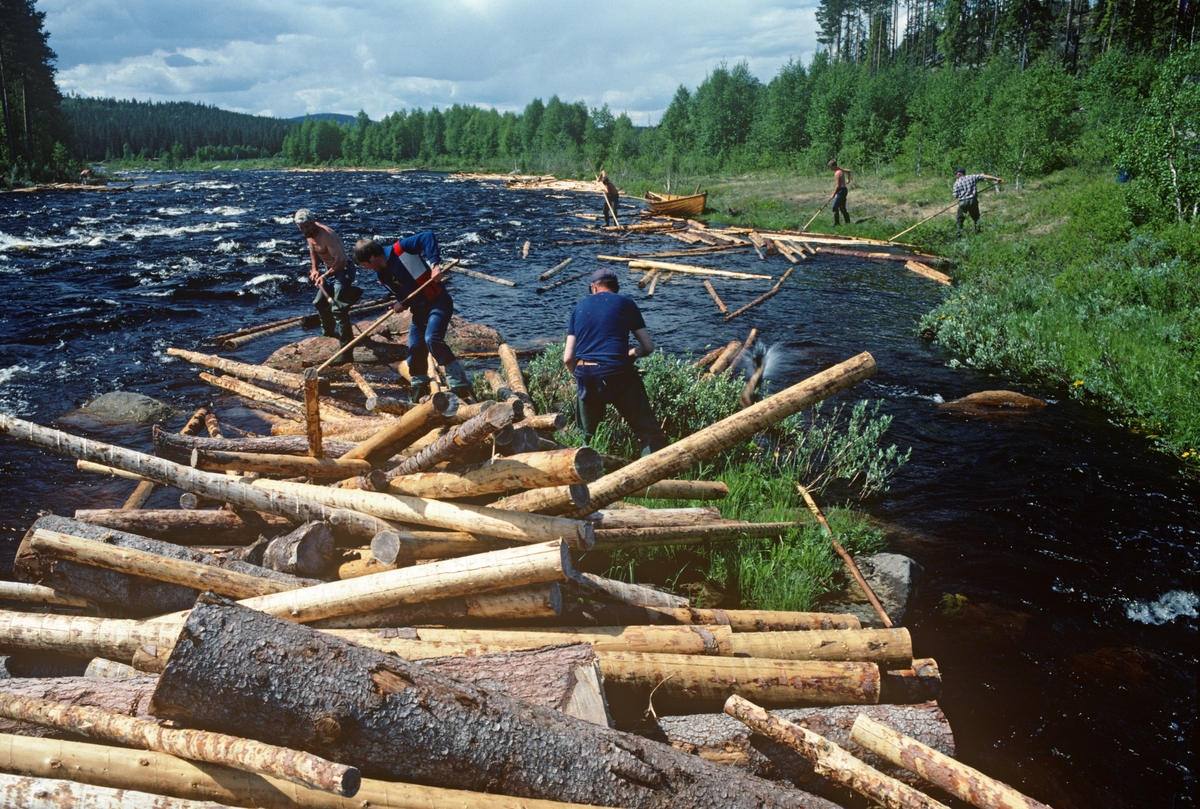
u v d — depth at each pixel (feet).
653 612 11.75
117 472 17.06
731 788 8.54
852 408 26.21
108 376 27.63
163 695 7.52
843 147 125.70
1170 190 45.14
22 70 193.57
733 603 14.17
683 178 150.51
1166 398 25.09
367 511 12.80
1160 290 35.63
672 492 16.62
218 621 7.68
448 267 21.79
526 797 8.00
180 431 22.21
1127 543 17.42
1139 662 13.38
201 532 13.24
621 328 18.81
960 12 235.20
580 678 9.37
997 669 13.04
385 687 7.87
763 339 35.76
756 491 18.79
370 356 29.12
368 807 7.47
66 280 46.85
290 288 45.96
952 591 15.37
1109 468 21.43
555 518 11.35
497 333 32.32
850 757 8.95
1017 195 73.36
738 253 64.49
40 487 18.31
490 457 12.49
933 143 101.76
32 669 10.27
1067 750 11.26
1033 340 32.48
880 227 71.61
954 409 26.30
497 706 8.25
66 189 159.94
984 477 20.83
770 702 10.35
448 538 12.12
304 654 7.79
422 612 10.82
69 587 10.91
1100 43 200.75
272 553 12.01
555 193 149.48
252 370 26.96
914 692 11.06
